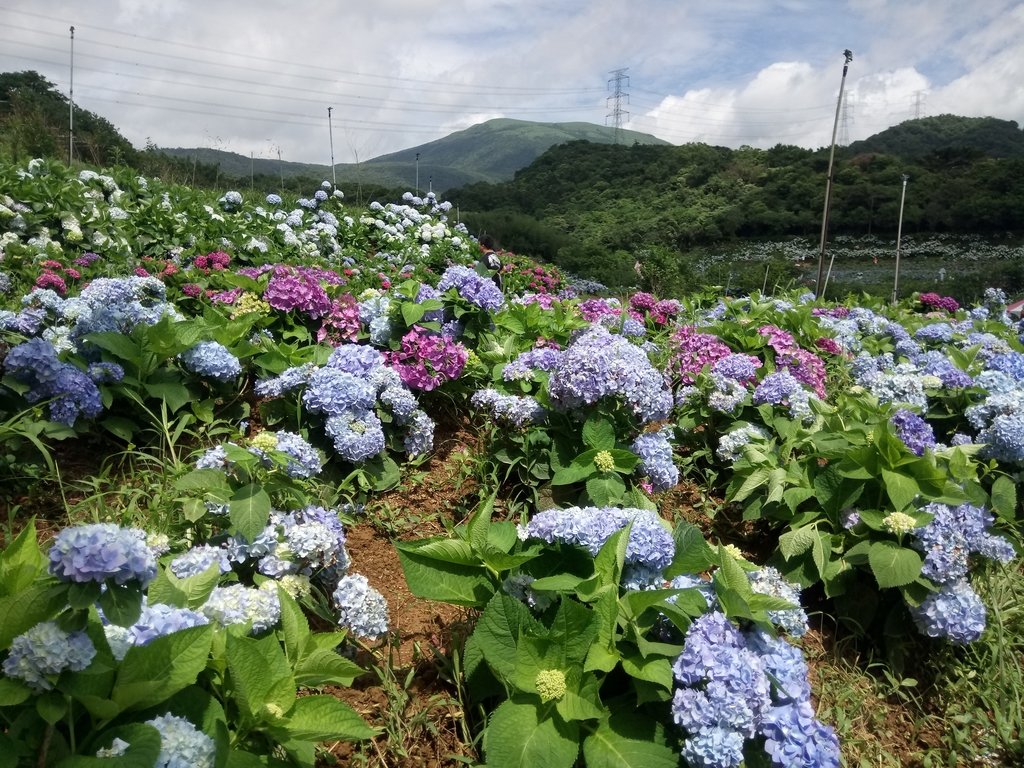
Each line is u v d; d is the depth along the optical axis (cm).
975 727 279
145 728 144
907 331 717
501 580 235
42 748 137
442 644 260
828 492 326
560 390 324
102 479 295
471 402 394
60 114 2206
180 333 354
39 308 403
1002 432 382
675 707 196
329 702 176
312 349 400
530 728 195
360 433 325
